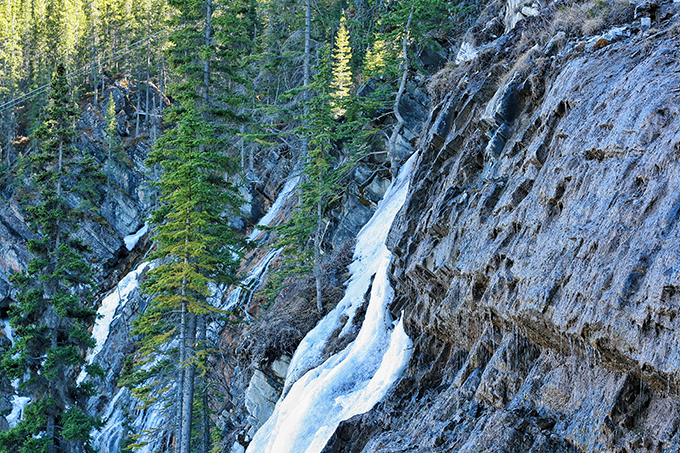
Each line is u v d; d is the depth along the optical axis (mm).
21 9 81688
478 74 12680
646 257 6016
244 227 37594
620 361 6121
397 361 12062
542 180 8461
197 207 19125
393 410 10734
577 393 6758
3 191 59000
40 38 77562
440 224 11062
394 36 26328
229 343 24562
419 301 11984
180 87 23531
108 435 29250
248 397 19438
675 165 6363
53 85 23438
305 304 20594
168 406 19375
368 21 38719
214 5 25438
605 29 9922
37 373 20281
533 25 12227
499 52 12703
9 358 20000
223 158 19781
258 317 21734
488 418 7781
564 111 8953
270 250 29219
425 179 12898
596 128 7855
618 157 7219
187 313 18391
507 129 10484
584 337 6449
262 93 39062
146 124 64188
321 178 21516
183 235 18328
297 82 37656
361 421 11055
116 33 76500
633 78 7891
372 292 15320
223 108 24375
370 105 24172
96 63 73312
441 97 14570
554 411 6973
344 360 14055
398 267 13227
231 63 26641
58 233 21828
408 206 13070
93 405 34312
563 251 7254
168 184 18844
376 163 25031
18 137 69125
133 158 57875
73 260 21375
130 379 18547
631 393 6012
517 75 10773
